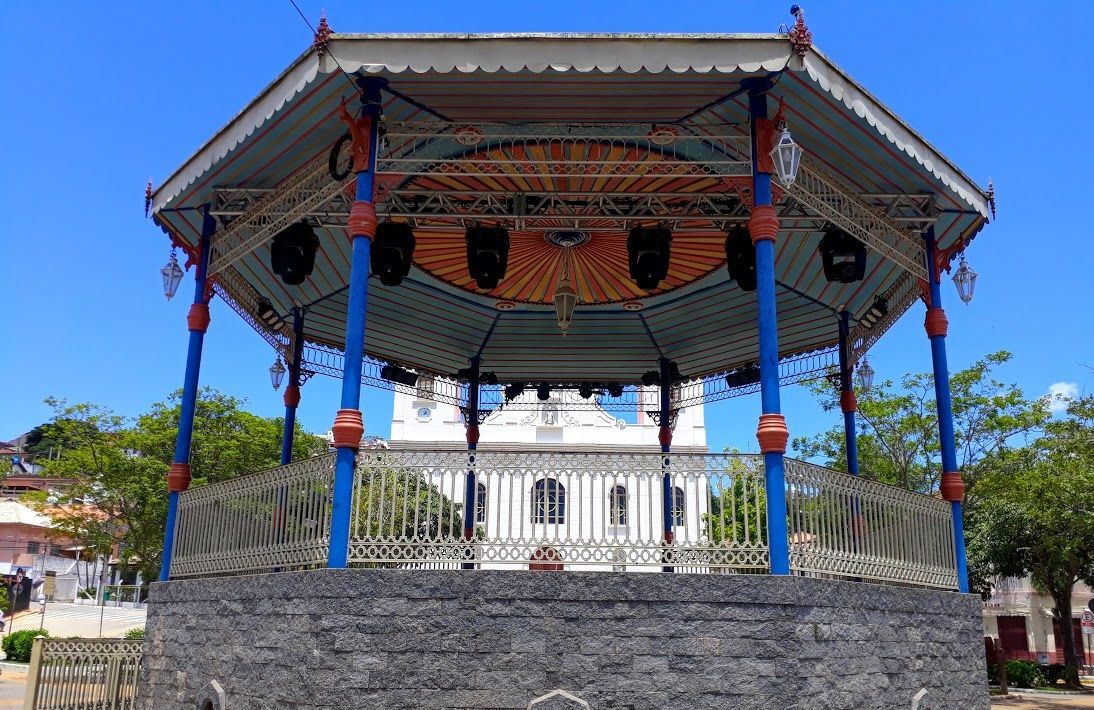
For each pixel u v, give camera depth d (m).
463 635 7.27
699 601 7.29
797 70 8.05
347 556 7.80
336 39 8.09
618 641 7.21
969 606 9.80
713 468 8.05
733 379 15.66
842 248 10.58
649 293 14.01
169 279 11.41
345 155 9.79
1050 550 24.97
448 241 12.25
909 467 27.23
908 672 8.49
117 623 36.84
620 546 7.77
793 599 7.36
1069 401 24.69
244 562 9.12
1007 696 23.77
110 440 30.78
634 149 9.99
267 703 7.80
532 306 14.67
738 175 8.77
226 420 31.61
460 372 16.58
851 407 13.48
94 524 31.38
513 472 8.04
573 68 7.95
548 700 7.06
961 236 11.35
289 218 10.03
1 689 19.66
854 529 8.76
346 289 13.48
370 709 7.19
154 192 10.88
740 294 13.75
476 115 9.26
